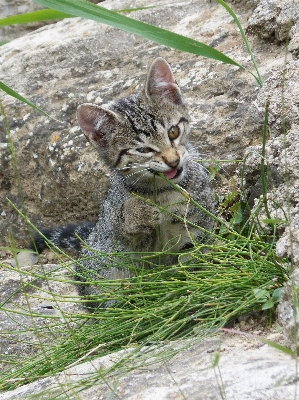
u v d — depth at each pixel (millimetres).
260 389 4234
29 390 5207
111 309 5816
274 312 5258
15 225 10359
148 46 10156
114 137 7082
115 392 4637
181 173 6832
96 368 4973
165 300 5836
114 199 7250
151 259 7070
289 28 8188
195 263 6230
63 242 8781
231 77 8711
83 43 10586
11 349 7453
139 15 10375
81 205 9711
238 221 7188
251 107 8109
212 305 5410
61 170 9672
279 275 5406
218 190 7887
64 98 10047
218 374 4473
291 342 4781
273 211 6391
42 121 10047
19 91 10461
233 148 8094
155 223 6801
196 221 6961
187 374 4605
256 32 8906
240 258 5934
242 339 5051
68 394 4863
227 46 9188
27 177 10180
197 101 8656
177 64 9320
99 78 10047
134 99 7281
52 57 10695
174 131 7000
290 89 7238
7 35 14109
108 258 6695
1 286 8875
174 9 10359
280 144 6781
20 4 14266
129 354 5117
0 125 10258
